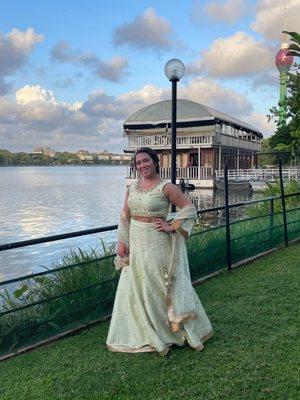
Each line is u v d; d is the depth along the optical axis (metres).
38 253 12.02
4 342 4.18
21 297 4.83
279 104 13.88
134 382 3.33
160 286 3.77
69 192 40.84
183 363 3.58
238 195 32.56
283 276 6.07
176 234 3.82
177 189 3.80
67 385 3.35
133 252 3.81
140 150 3.84
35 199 33.00
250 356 3.67
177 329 3.76
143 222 3.77
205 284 5.84
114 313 3.93
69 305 4.62
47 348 4.07
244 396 3.09
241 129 50.50
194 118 40.56
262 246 7.77
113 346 3.87
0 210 25.59
